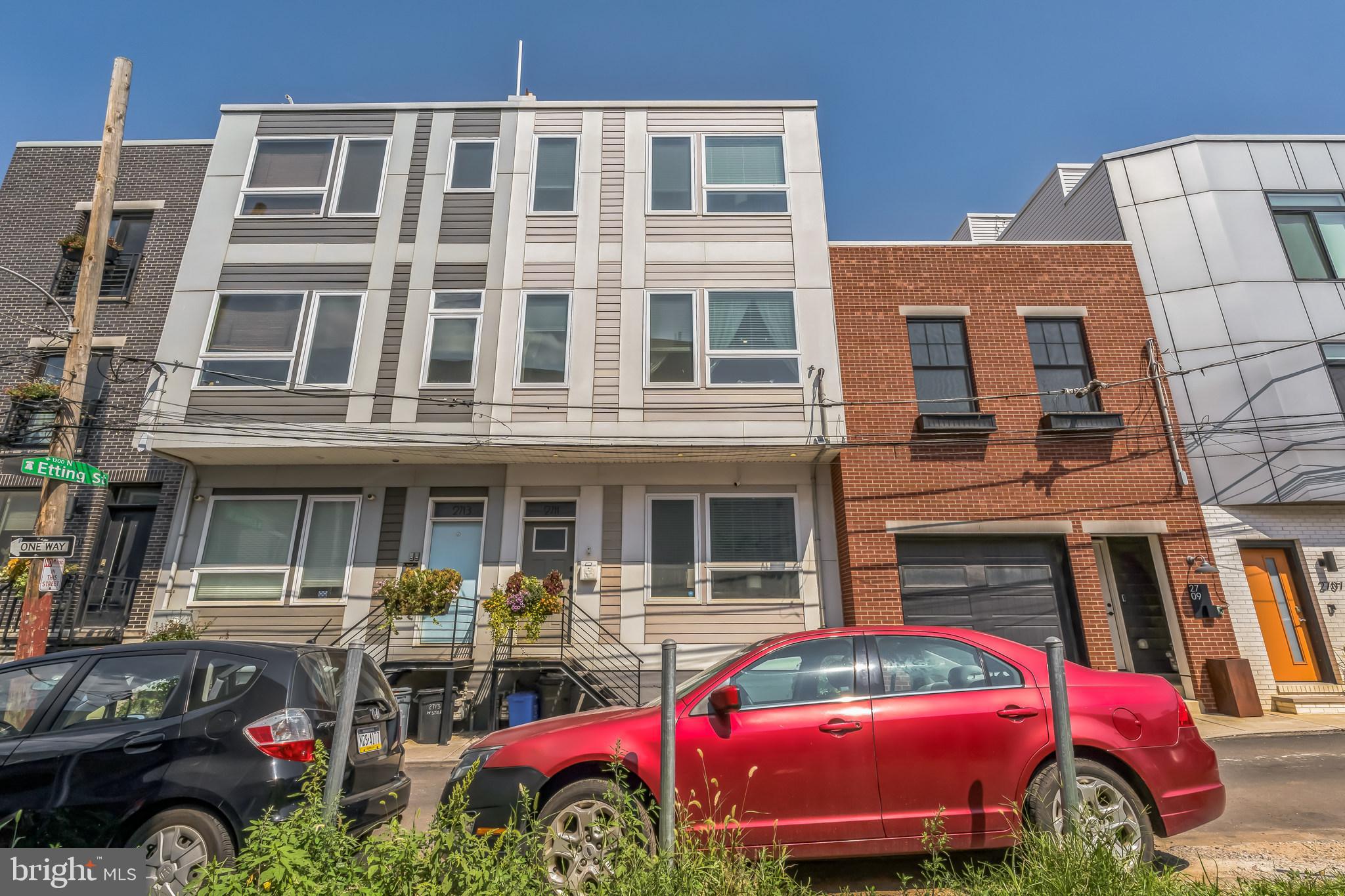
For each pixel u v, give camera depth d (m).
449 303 12.38
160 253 13.87
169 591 11.62
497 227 12.83
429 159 13.27
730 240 12.74
